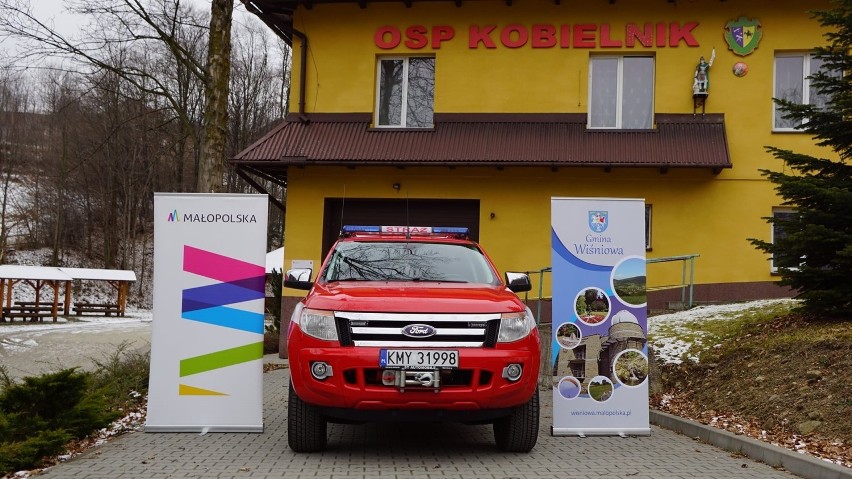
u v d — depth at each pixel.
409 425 7.93
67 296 39.12
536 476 5.68
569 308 7.43
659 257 15.07
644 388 7.41
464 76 16.09
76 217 56.12
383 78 16.64
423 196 15.65
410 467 5.94
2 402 6.70
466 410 5.91
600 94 16.03
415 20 16.33
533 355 6.13
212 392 7.37
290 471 5.76
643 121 15.87
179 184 41.25
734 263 14.96
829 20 9.41
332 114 16.30
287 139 15.84
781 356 8.39
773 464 6.11
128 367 10.42
